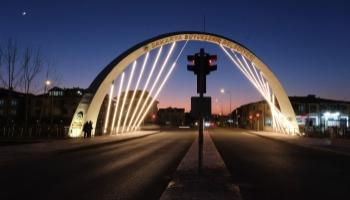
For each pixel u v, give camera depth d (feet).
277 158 66.95
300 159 65.41
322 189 36.78
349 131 144.56
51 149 79.30
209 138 137.69
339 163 59.47
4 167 53.11
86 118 132.87
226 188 34.99
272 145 102.53
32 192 34.45
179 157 68.64
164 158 66.74
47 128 136.98
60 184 38.88
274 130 195.72
